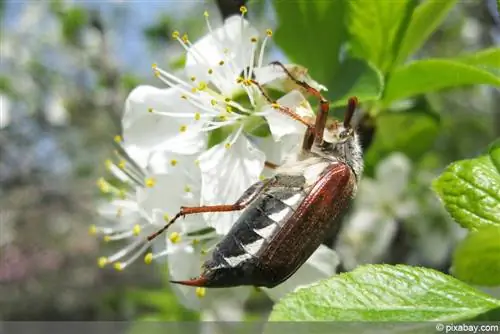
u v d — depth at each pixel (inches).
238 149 4.5
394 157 9.5
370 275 3.5
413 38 5.3
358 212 9.8
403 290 3.5
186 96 4.6
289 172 4.1
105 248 18.2
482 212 3.9
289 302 3.4
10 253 19.0
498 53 4.8
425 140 7.3
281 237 3.8
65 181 19.2
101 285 17.8
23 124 17.8
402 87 5.0
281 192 3.9
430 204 9.9
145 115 4.6
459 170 4.0
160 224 4.5
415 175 10.0
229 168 4.5
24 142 18.2
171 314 7.4
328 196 4.0
